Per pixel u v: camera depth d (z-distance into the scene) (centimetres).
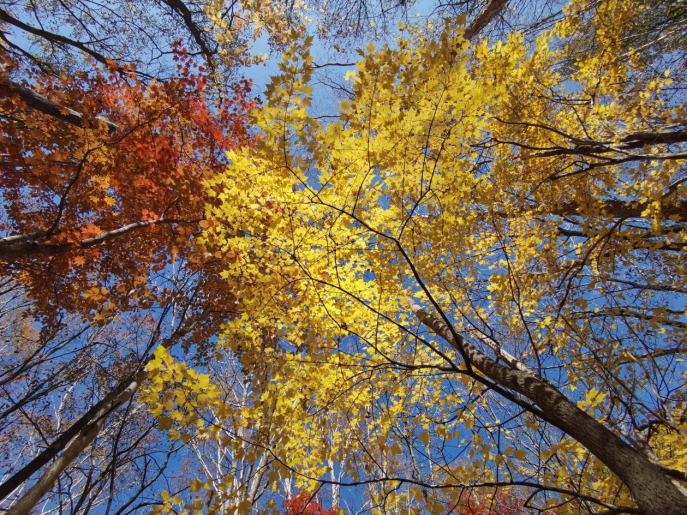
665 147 370
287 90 206
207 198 509
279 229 277
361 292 308
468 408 253
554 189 362
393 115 227
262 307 289
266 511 206
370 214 298
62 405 753
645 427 304
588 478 269
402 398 315
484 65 362
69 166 425
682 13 479
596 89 380
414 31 560
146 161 491
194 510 190
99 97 500
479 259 441
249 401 633
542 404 197
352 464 260
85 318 563
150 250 569
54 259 475
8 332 915
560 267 374
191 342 572
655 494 132
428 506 199
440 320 330
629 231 310
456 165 258
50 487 325
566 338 345
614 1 399
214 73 760
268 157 223
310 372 277
